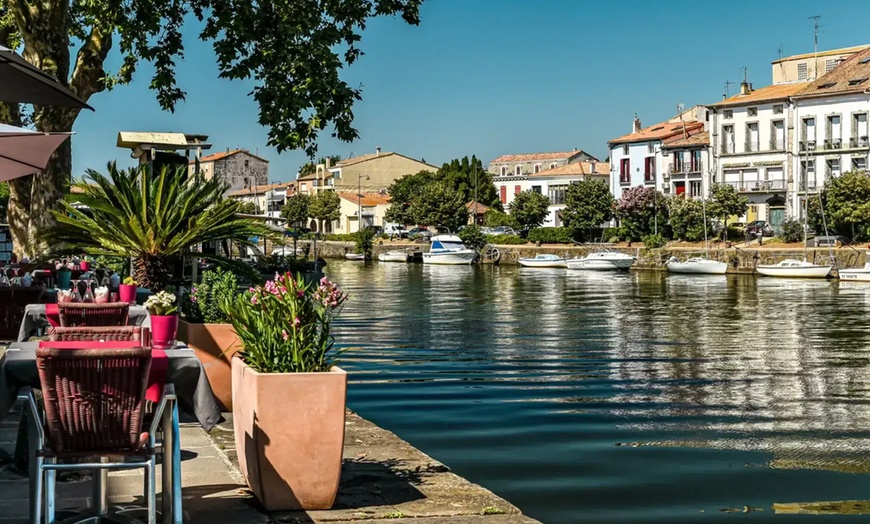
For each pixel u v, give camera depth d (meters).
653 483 11.06
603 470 11.74
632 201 81.38
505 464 12.04
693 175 86.38
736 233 77.25
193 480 7.17
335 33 16.31
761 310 41.47
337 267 88.25
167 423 5.55
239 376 6.95
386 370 21.55
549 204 102.31
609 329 32.66
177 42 17.31
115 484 6.82
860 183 67.00
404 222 116.94
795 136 78.88
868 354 25.56
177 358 5.85
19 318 11.35
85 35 20.33
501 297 49.91
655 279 66.12
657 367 22.55
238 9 15.90
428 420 15.21
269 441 6.41
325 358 6.95
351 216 130.12
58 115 18.09
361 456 8.91
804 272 64.94
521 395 17.91
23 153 7.92
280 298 6.78
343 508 6.76
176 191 12.57
